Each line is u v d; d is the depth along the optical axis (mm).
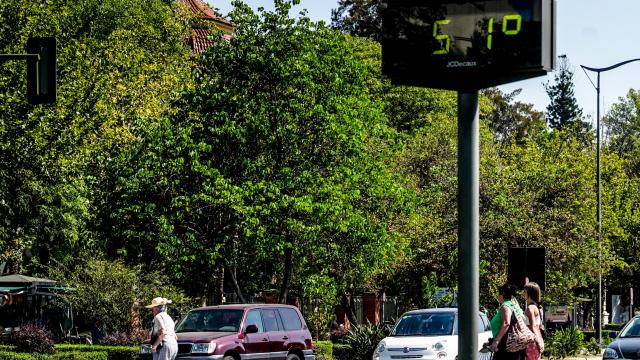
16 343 39625
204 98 43812
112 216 43250
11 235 47938
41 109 39938
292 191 42625
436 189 52625
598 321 58906
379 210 45281
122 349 40812
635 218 74062
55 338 52344
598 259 51219
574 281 50375
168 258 43375
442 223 50375
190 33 74688
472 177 10906
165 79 56531
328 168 43406
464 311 10820
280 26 44125
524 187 51312
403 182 46594
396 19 10836
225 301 57344
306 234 42344
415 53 10750
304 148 43656
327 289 44719
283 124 43094
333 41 44438
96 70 46469
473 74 10641
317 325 50969
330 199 42219
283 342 32906
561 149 66500
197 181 43000
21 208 48031
